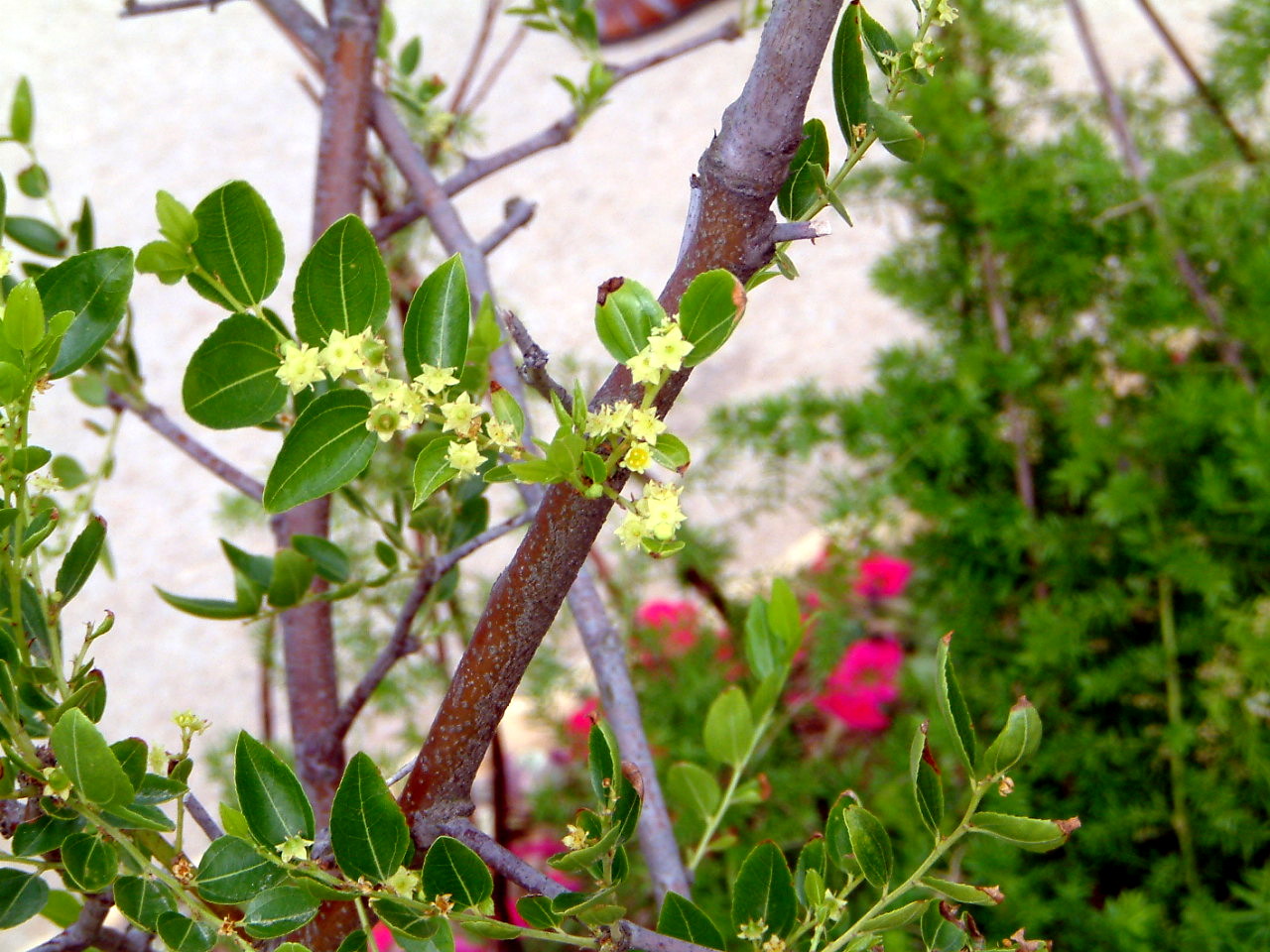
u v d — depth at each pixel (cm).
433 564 42
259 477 82
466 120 73
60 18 221
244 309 27
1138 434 63
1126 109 77
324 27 50
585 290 164
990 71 75
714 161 24
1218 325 62
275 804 26
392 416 25
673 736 70
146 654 134
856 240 164
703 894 63
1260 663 55
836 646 71
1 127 199
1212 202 66
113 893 30
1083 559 65
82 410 156
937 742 64
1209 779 58
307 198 185
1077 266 65
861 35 27
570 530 25
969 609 69
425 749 28
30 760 26
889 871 28
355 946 26
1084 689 61
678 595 97
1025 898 56
